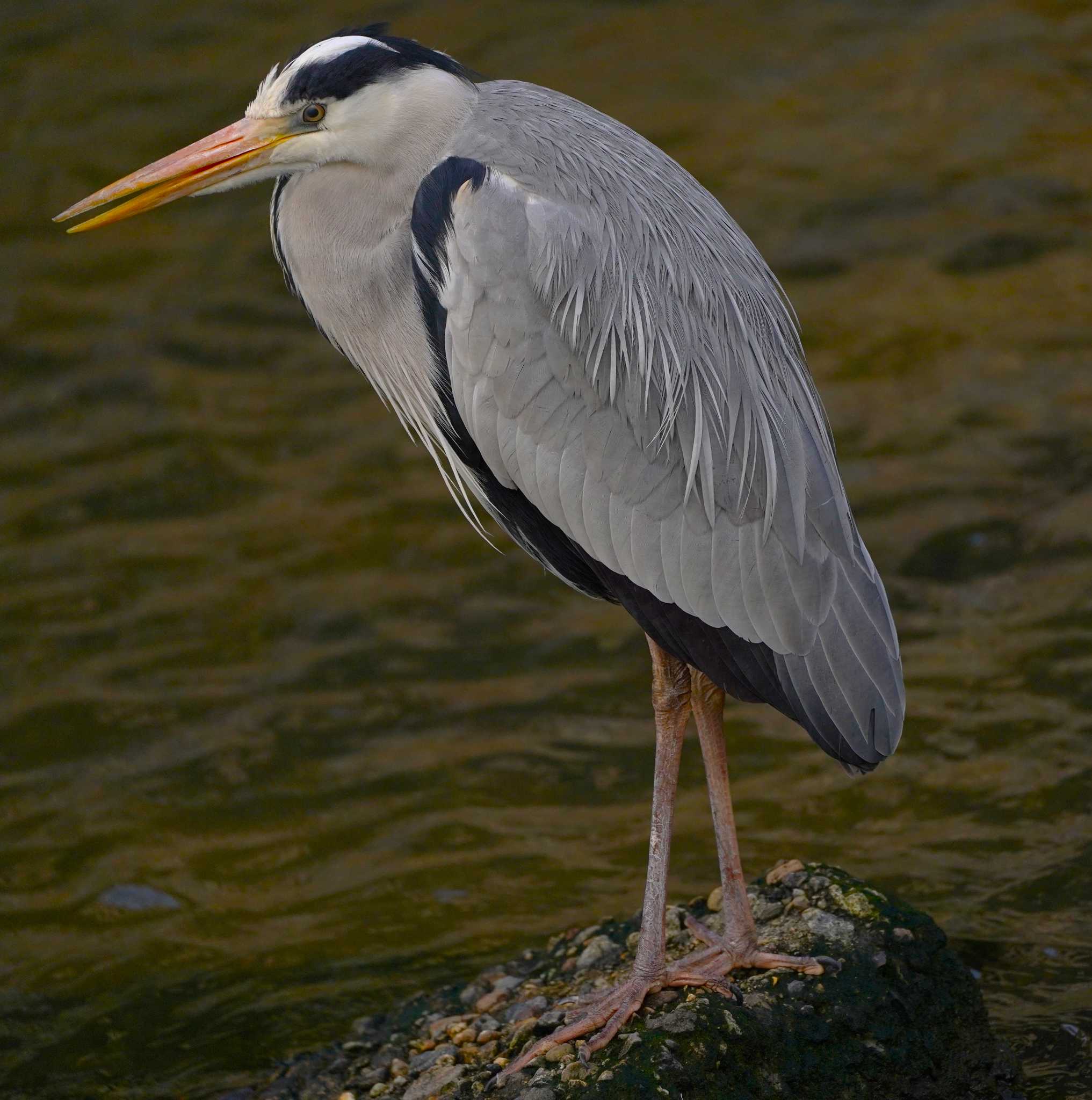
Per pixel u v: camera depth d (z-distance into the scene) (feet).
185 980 32.53
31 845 37.83
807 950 25.96
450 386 26.58
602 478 24.76
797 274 64.08
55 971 33.14
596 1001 25.16
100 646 45.98
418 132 26.40
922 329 59.31
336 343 28.43
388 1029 28.99
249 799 39.24
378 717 42.27
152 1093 28.78
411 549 50.21
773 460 24.25
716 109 76.89
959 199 67.87
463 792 38.83
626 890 34.37
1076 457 50.39
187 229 73.20
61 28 87.97
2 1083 29.53
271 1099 27.48
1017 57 79.82
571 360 24.71
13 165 76.18
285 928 34.14
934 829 35.22
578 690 42.86
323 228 27.25
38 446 57.11
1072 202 66.90
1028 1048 27.09
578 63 81.56
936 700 40.01
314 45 26.86
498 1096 24.00
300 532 51.31
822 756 38.93
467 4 88.28
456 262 25.09
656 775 25.49
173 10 89.15
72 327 64.80
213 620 47.01
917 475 50.39
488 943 32.89
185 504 53.36
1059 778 36.42
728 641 24.45
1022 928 31.24
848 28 84.48
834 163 71.36
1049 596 43.80
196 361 62.54
